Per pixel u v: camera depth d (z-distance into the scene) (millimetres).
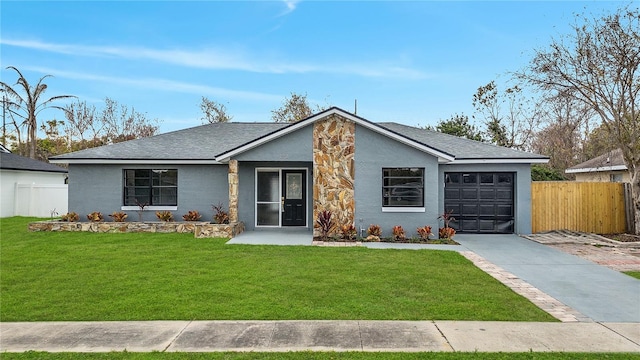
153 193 16141
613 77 13766
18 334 5609
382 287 7859
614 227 15164
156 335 5543
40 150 37062
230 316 6277
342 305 6789
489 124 31141
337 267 9484
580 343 5285
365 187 13930
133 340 5371
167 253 11039
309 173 15898
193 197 15961
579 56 14195
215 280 8297
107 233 14531
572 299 7328
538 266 10000
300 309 6578
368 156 13938
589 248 12422
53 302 6992
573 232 14586
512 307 6762
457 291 7660
